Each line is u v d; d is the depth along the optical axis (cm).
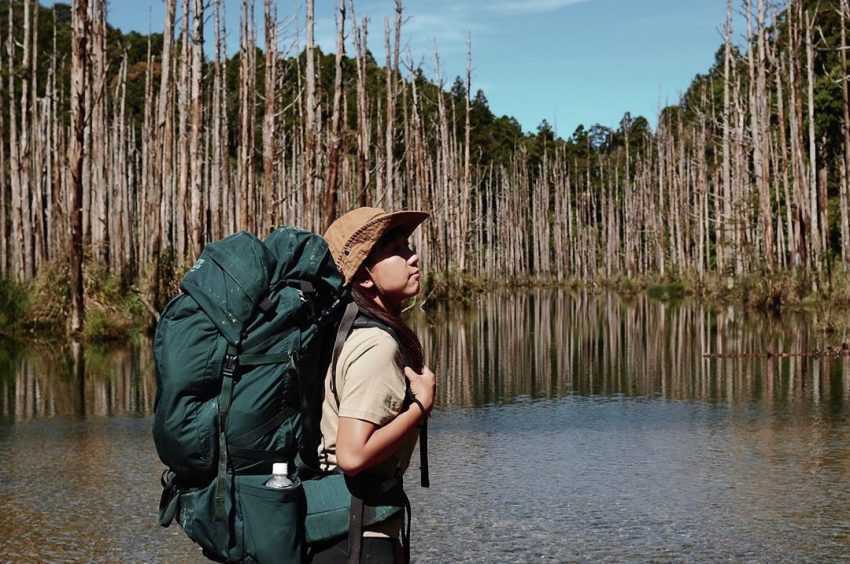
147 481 905
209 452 283
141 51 7081
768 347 2158
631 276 8012
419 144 4619
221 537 286
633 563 651
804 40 4856
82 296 2445
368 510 297
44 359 2012
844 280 3325
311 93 2644
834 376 1631
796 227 3625
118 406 1384
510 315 3869
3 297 2555
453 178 5731
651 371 1817
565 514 780
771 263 3569
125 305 2586
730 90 6109
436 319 3553
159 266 2619
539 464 982
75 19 2366
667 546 689
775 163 4219
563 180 10094
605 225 10144
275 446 287
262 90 5828
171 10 2595
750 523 746
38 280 2584
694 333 2667
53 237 3859
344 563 296
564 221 9831
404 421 295
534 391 1579
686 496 837
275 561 285
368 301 308
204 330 283
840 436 1105
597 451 1050
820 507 792
